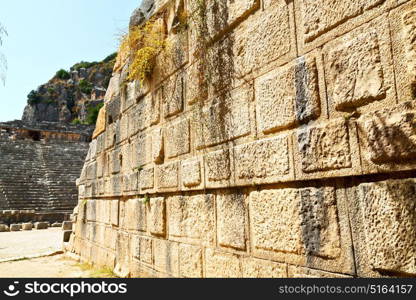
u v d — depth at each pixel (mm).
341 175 2270
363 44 2209
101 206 7062
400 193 1957
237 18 3361
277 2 2912
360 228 2154
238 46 3338
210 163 3580
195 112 3949
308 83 2557
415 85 1938
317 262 2396
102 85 82375
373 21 2170
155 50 4977
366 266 2102
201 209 3717
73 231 8922
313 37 2561
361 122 2189
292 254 2596
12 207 22891
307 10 2627
